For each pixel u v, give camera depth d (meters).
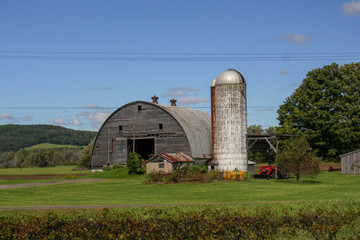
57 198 35.25
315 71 79.12
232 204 29.20
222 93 68.12
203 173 59.16
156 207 27.69
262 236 18.98
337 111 76.94
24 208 28.45
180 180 52.34
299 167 51.44
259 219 19.77
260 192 38.94
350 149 77.62
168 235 18.33
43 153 162.38
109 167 75.88
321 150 78.56
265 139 65.75
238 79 67.94
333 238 19.27
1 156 184.50
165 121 73.31
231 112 67.44
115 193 39.38
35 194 38.88
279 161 53.62
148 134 74.81
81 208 28.09
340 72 77.00
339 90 76.38
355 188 40.78
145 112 75.69
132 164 68.00
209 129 80.25
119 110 78.50
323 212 21.52
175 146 71.69
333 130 74.31
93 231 18.78
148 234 18.34
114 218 21.25
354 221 21.73
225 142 67.50
